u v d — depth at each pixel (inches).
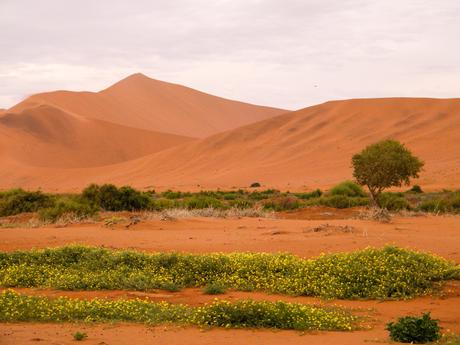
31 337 378.6
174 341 373.4
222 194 2363.4
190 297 533.6
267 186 3019.2
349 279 552.1
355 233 810.2
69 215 1057.5
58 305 466.3
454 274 561.3
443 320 449.7
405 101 4188.0
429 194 2100.1
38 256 648.4
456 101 4030.5
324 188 2704.2
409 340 377.1
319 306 494.0
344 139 3821.4
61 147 4626.0
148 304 478.9
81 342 367.6
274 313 427.5
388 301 517.7
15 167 3956.7
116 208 1261.1
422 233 821.9
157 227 908.0
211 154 4050.2
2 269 617.6
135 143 4992.6
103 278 577.3
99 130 4968.0
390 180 1326.3
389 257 579.8
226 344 366.3
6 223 1059.3
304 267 578.9
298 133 4087.1
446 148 3383.4
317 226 868.6
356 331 415.5
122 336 387.5
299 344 367.9
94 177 3868.1
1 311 450.3
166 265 612.7
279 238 777.6
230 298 526.0
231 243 749.3
